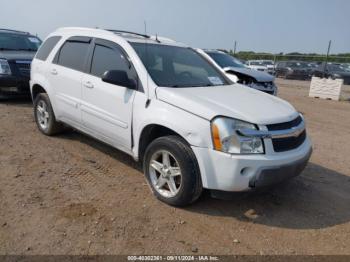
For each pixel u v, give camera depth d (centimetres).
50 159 488
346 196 439
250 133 332
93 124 468
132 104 402
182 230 333
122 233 320
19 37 970
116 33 481
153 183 390
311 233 345
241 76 945
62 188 402
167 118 362
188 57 492
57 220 333
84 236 311
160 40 506
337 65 2305
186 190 353
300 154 368
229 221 356
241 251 308
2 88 802
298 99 1409
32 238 303
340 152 635
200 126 339
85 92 471
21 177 422
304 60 2538
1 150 507
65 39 538
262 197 415
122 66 430
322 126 872
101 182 425
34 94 609
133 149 415
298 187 455
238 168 327
